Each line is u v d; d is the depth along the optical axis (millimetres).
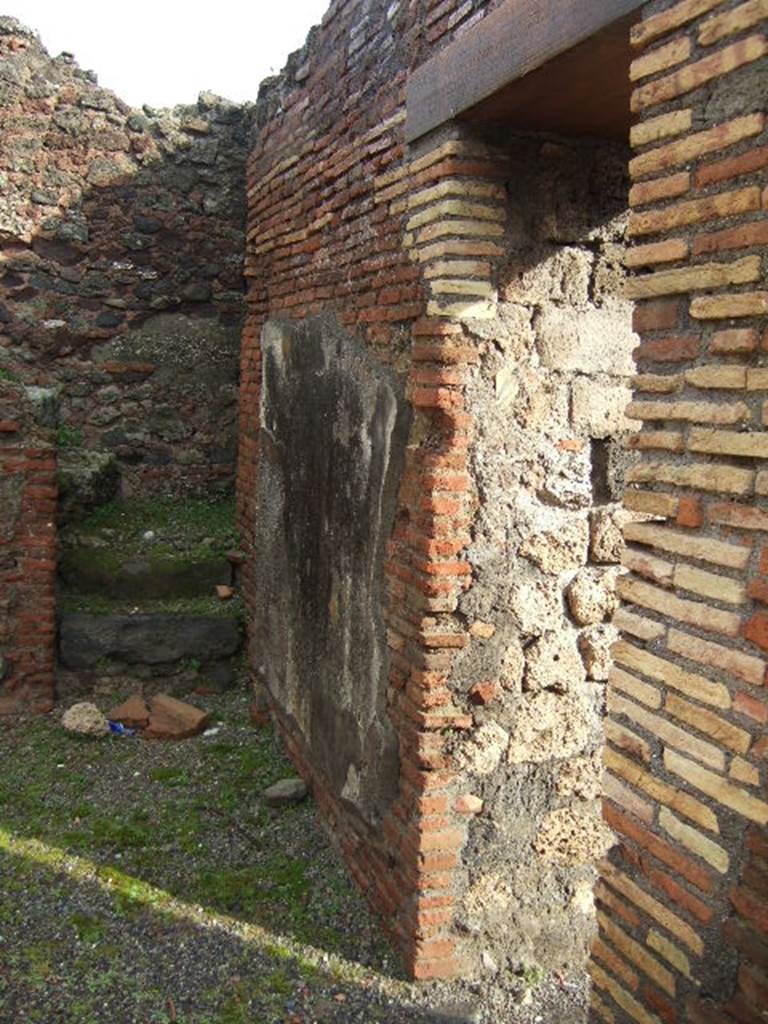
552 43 2709
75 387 6852
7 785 4855
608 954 2582
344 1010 3443
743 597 2150
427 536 3459
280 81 5285
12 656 5652
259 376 5730
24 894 3963
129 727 5539
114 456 6863
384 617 3822
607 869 2584
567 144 3455
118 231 6812
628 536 2465
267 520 5336
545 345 3533
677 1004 2361
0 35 6426
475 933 3662
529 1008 3508
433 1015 3445
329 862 4316
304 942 3787
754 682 2127
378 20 3891
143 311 6945
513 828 3689
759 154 2062
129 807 4707
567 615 3688
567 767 3748
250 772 5051
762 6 2029
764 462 2094
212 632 5980
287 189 5039
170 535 6523
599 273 3574
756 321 2102
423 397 3484
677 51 2246
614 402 3660
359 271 4070
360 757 4074
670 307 2326
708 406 2211
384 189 3814
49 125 6582
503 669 3598
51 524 5672
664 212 2301
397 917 3734
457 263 3363
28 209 6586
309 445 4648
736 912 2199
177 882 4121
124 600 6105
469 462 3465
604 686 3768
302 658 4801
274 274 5277
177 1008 3395
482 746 3594
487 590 3529
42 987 3445
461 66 3188
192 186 6945
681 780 2332
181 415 7090
